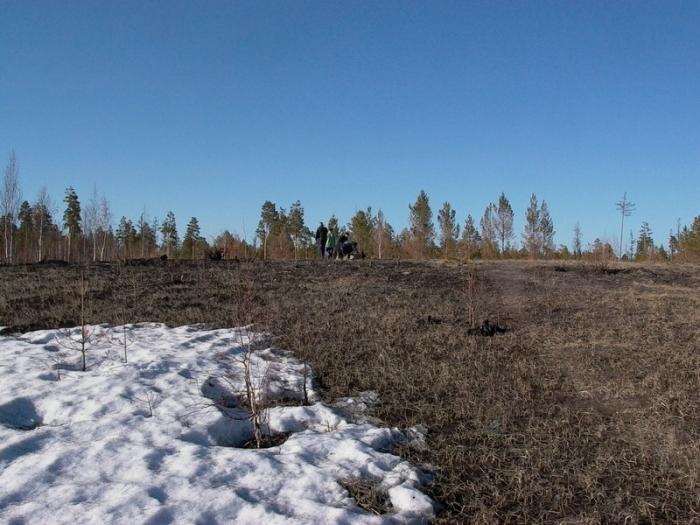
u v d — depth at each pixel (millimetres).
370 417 5973
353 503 4215
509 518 4176
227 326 9836
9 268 16500
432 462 5012
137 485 4172
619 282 15453
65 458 4562
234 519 3895
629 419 6000
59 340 8594
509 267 18594
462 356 8148
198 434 5289
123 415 5574
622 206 39031
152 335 9047
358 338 9047
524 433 5602
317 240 24078
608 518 4199
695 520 4164
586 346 8703
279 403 6348
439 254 42000
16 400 5789
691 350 8383
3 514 3752
